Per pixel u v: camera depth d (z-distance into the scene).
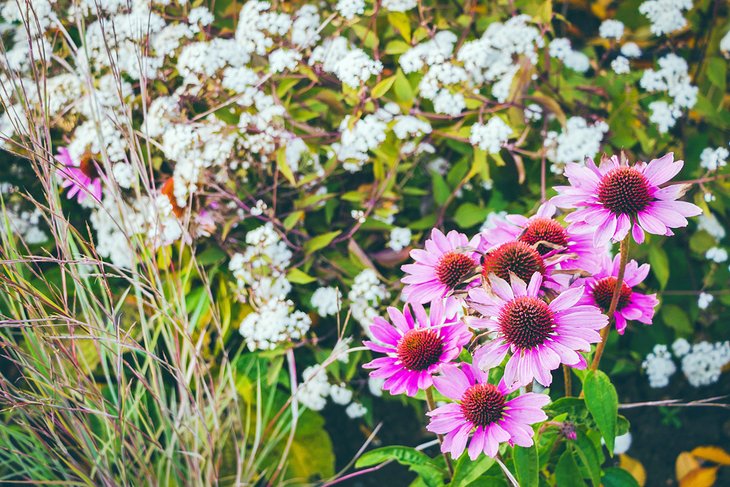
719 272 1.11
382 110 1.04
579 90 1.09
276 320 1.00
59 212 0.95
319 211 1.13
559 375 1.10
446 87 1.03
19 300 0.93
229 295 1.09
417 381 0.76
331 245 1.08
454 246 0.80
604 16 1.22
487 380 0.79
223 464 1.10
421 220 1.09
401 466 1.19
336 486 1.17
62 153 1.12
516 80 1.03
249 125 1.02
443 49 1.04
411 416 1.21
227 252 1.08
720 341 1.12
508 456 0.84
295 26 1.04
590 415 0.80
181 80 1.13
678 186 0.73
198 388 0.97
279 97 1.05
